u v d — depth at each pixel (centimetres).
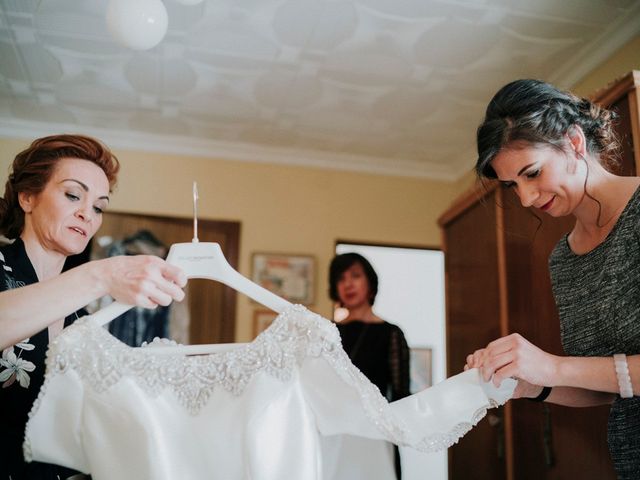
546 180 134
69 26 288
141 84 340
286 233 417
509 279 260
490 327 274
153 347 141
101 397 123
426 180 446
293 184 425
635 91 185
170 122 387
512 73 319
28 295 114
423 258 607
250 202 416
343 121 379
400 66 315
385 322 291
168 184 406
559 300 152
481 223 287
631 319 128
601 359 124
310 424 126
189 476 123
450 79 326
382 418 121
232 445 123
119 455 122
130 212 395
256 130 395
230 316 391
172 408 126
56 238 147
